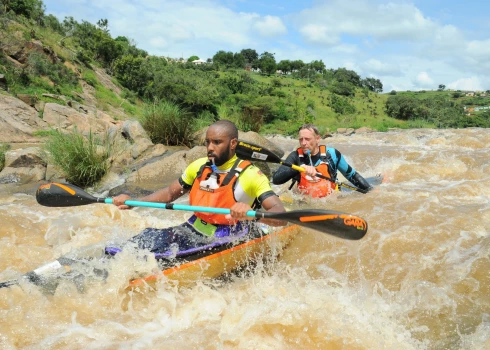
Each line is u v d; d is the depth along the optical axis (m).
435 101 109.25
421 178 8.10
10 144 16.02
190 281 3.88
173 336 3.15
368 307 3.56
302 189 6.25
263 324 3.18
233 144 4.01
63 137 9.59
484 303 3.60
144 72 53.25
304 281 4.05
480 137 15.85
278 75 147.38
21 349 2.97
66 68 36.53
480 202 6.21
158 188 8.59
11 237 5.17
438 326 3.32
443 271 4.15
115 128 12.21
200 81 71.88
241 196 4.00
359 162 10.91
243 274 4.19
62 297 3.54
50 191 4.36
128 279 3.72
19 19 39.22
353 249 4.70
